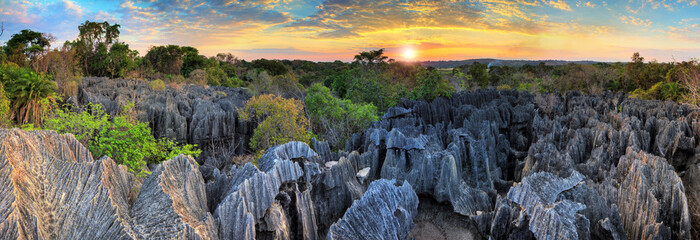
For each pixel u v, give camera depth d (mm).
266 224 19328
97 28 103562
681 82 72375
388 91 71750
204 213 18312
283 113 41781
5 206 12656
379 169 35375
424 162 31156
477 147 36531
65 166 15750
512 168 47688
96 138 28141
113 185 16688
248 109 50000
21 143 15562
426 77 71250
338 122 51469
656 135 41781
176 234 14211
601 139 37469
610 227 21594
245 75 132500
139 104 49031
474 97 70812
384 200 22172
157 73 113312
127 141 28344
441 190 30125
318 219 26484
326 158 32875
